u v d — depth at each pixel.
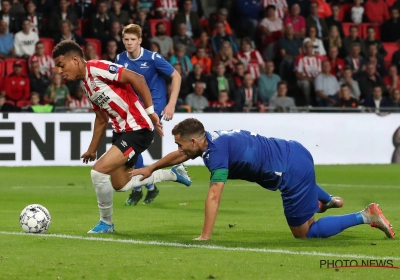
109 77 10.82
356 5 36.09
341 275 7.99
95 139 11.73
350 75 31.84
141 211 14.76
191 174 24.67
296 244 10.20
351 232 11.59
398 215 14.23
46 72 29.44
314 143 28.27
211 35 33.78
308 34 33.16
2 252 9.42
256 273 8.09
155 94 15.04
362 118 28.69
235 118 27.52
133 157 11.47
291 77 32.06
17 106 27.23
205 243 10.22
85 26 31.89
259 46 33.81
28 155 25.94
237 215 14.15
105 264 8.57
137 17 31.38
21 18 30.50
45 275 7.97
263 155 10.35
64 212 14.41
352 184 21.45
